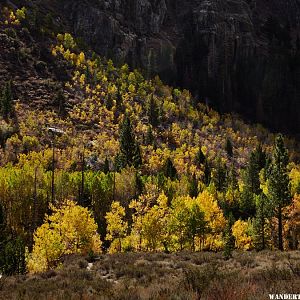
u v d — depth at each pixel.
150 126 124.56
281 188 43.50
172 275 19.92
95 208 67.88
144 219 38.59
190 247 41.06
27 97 129.12
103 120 129.50
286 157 44.75
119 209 40.66
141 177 77.00
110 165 100.88
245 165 128.88
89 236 35.56
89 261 28.75
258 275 11.88
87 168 94.19
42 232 32.19
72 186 69.00
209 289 9.38
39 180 68.38
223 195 78.69
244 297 8.67
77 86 145.25
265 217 45.97
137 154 96.44
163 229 39.41
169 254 31.02
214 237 44.34
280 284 9.77
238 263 25.22
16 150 94.19
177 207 40.22
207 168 104.69
